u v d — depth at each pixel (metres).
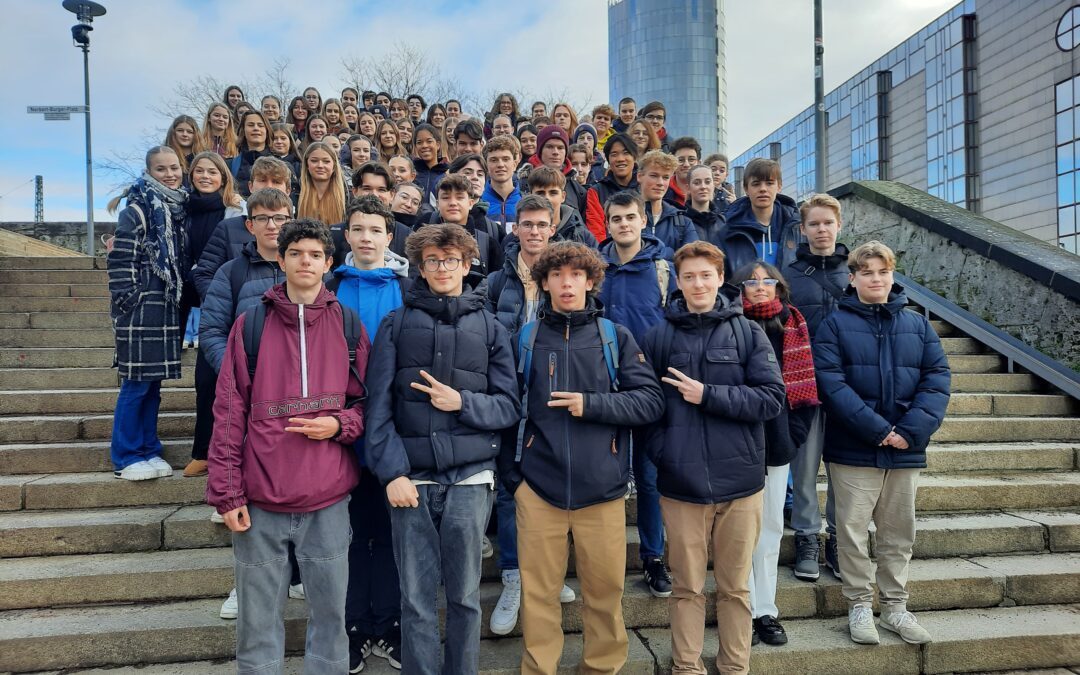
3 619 2.95
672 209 4.25
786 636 2.99
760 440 2.79
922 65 32.97
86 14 10.73
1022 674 2.99
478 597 2.58
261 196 3.15
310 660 2.40
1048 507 4.05
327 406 2.48
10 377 4.76
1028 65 26.72
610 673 2.66
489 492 2.65
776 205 4.12
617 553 2.65
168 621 2.93
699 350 2.86
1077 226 24.52
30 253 9.05
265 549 2.39
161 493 3.66
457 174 3.62
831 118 40.75
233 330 2.53
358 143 5.97
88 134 10.95
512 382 2.71
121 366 3.58
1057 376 5.10
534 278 2.87
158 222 3.66
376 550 2.88
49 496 3.59
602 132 8.08
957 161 30.34
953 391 5.22
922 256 6.89
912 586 3.31
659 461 2.78
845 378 3.15
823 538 3.54
